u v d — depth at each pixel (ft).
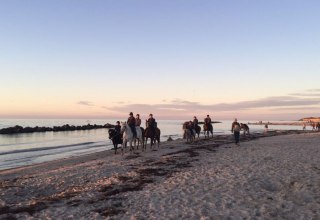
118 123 86.22
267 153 71.41
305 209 31.14
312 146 86.94
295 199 34.71
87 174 53.36
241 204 33.19
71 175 53.16
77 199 37.09
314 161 58.03
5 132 242.99
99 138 199.11
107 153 91.20
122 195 38.19
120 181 46.42
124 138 81.00
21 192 43.47
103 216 30.53
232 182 42.75
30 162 92.07
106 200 36.06
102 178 49.88
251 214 30.04
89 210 32.60
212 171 50.90
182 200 35.09
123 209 32.42
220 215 29.94
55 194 41.78
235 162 59.36
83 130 323.16
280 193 37.24
